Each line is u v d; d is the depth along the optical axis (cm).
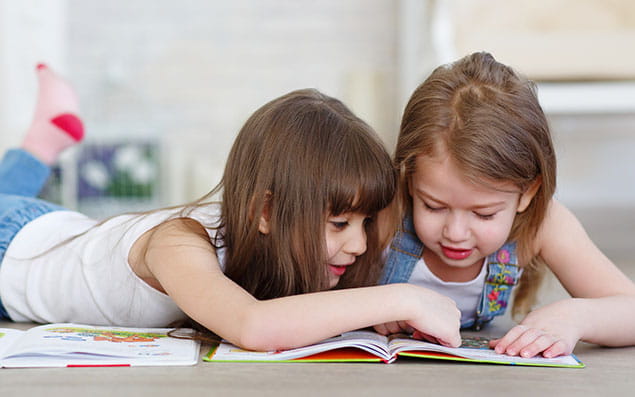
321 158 97
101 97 392
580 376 83
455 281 119
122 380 76
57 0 320
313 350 87
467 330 127
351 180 96
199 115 396
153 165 352
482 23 290
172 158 368
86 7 391
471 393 73
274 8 394
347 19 392
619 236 295
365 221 107
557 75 269
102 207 350
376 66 391
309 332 86
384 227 113
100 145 349
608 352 101
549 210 115
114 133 348
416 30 342
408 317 88
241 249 101
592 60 265
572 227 116
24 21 279
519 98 100
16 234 131
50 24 311
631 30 271
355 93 380
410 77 345
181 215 107
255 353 88
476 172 94
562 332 94
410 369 84
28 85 278
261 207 99
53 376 78
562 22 293
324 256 98
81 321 121
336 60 394
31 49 286
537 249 117
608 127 281
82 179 347
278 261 99
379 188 98
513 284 119
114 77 386
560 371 85
